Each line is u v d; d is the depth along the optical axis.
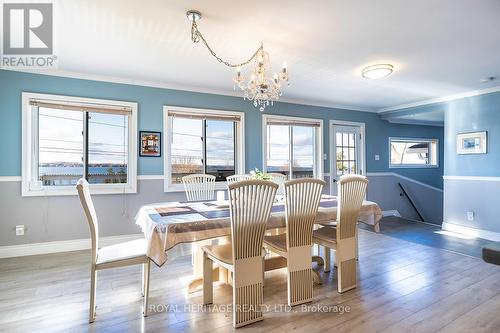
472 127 4.54
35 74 3.47
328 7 2.12
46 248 3.51
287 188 2.17
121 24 2.39
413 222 5.47
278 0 2.03
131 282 2.69
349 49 2.89
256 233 2.03
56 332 1.88
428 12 2.18
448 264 3.16
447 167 4.91
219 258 2.11
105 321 2.02
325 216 2.61
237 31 2.51
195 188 3.64
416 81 3.99
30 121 3.48
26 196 3.43
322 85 4.22
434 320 2.03
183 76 3.79
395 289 2.54
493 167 4.28
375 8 2.12
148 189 4.05
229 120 4.62
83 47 2.84
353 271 2.56
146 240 2.26
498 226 4.20
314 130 5.53
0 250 3.32
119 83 3.89
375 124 6.20
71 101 3.63
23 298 2.35
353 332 1.89
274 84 2.86
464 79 3.89
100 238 3.78
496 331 1.89
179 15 2.24
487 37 2.62
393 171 6.47
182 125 4.39
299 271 2.29
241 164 4.70
